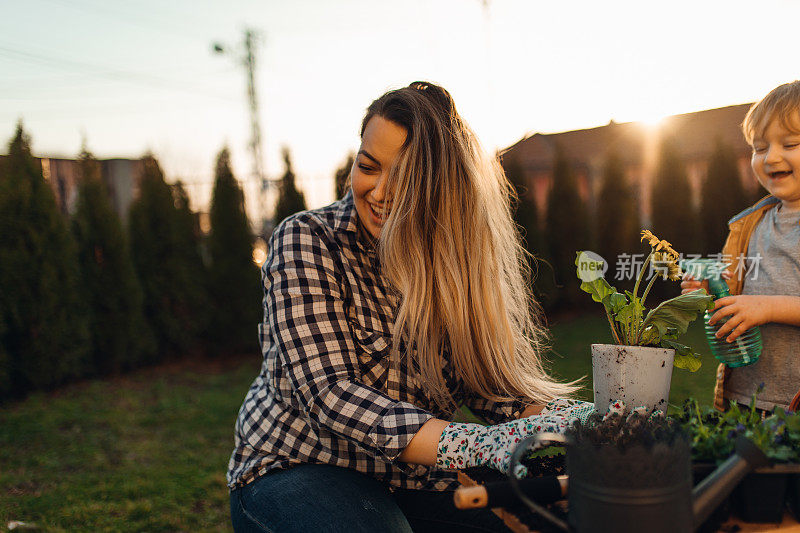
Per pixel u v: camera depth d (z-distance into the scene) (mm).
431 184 1239
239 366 6609
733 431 878
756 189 9781
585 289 1146
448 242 1236
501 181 1567
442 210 1243
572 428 847
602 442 865
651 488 658
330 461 1219
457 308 1248
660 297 9586
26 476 3488
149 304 6695
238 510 1206
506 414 1366
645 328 1083
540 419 987
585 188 15164
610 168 9914
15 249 5371
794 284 1620
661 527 657
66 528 2807
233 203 7117
